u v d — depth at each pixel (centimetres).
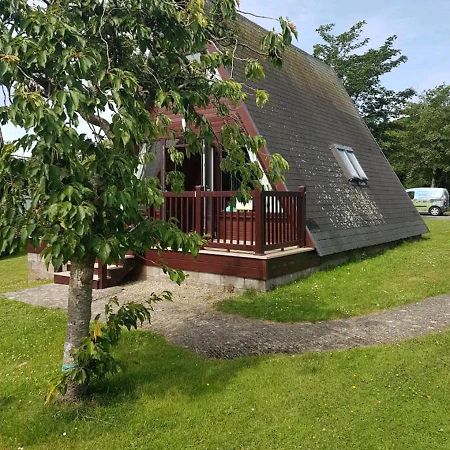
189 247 365
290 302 708
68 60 293
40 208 304
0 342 578
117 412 379
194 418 367
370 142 1709
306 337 556
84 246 308
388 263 1024
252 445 329
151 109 406
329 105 1566
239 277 799
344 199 1151
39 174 281
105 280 863
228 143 455
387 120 3494
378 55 3278
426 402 378
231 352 510
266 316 647
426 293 759
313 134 1229
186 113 418
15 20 333
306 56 1748
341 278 874
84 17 362
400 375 429
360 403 380
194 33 381
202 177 1008
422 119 3684
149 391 414
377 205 1327
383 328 584
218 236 850
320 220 984
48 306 749
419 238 1534
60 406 387
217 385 423
